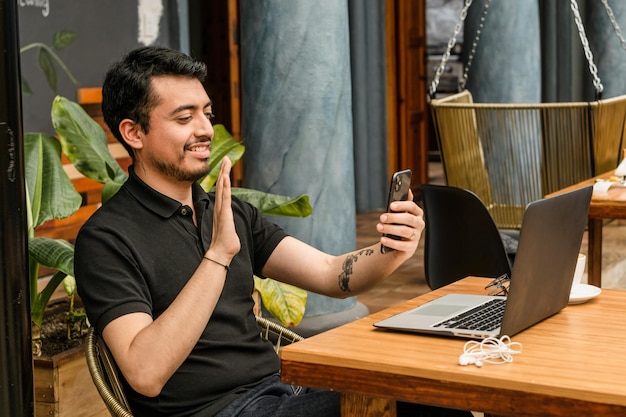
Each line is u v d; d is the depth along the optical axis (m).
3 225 1.89
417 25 10.19
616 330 2.19
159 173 2.46
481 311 2.29
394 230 2.41
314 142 4.96
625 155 4.43
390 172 9.85
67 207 3.34
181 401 2.38
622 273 6.26
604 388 1.76
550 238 2.14
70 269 3.05
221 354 2.45
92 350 2.34
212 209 2.58
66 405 3.16
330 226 5.04
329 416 2.35
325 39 4.95
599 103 5.39
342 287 2.65
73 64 6.39
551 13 8.80
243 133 5.09
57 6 6.26
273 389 2.46
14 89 1.88
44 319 3.67
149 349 2.19
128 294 2.30
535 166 5.70
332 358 2.00
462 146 5.61
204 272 2.25
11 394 1.92
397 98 10.04
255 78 4.99
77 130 3.56
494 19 7.46
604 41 8.31
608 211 3.95
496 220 5.79
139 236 2.41
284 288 4.16
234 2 8.54
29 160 3.40
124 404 2.31
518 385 1.81
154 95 2.42
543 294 2.19
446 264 3.76
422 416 2.41
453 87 14.17
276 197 3.66
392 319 2.23
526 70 7.47
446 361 1.94
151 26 7.02
